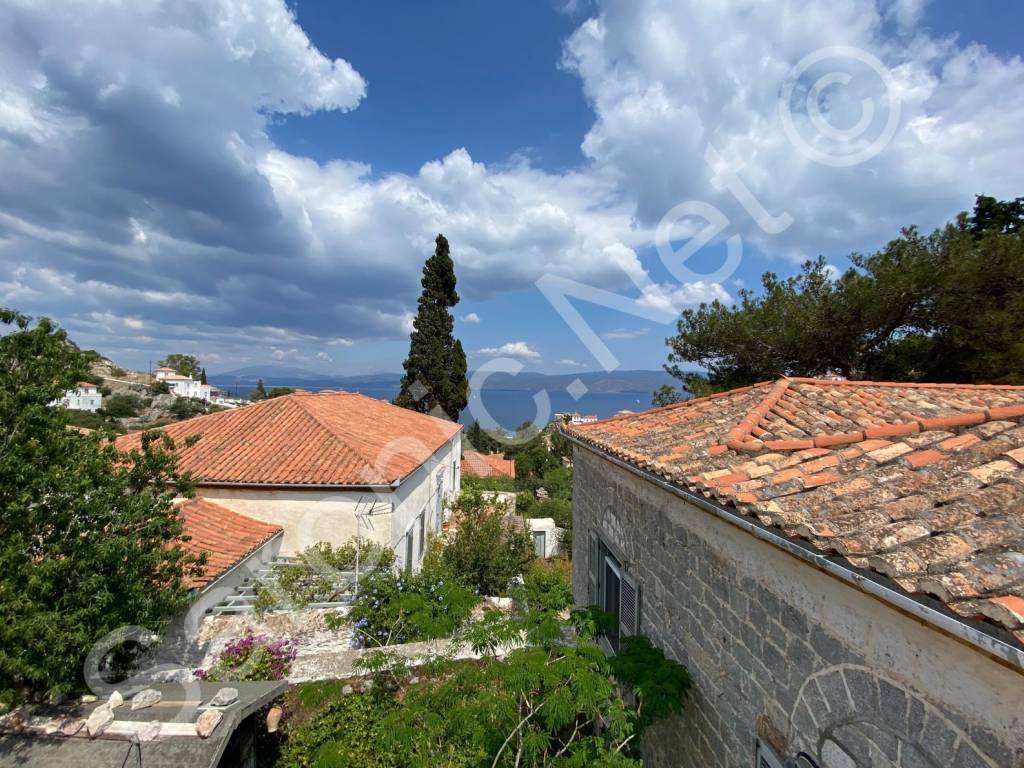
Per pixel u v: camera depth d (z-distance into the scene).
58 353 5.26
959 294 9.77
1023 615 1.29
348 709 5.94
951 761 1.65
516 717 4.06
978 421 2.71
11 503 4.59
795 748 2.50
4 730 4.42
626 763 3.56
